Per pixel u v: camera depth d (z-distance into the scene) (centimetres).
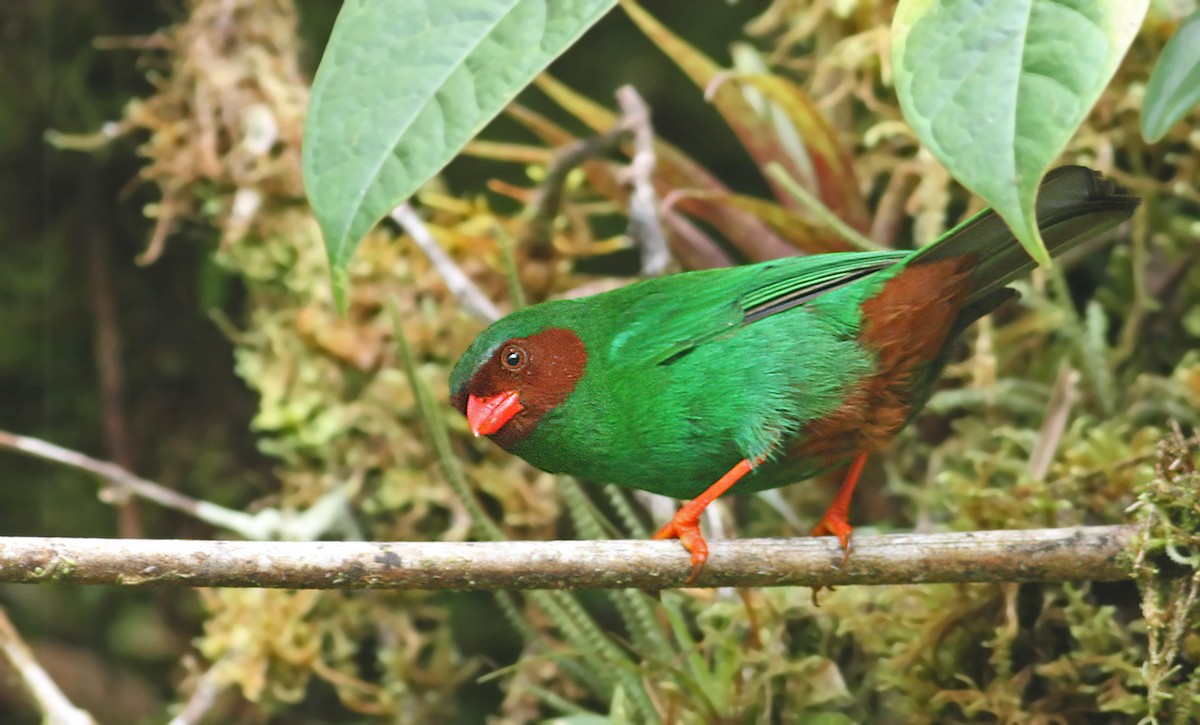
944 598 719
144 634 1145
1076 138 891
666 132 1255
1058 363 882
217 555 540
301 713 1071
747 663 721
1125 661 683
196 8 1088
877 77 974
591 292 952
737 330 641
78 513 1172
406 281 1007
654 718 716
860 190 914
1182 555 580
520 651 1080
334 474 979
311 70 1194
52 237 1189
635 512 1011
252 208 1038
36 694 828
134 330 1188
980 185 419
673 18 1259
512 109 979
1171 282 872
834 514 676
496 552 560
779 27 1156
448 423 958
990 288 643
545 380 664
